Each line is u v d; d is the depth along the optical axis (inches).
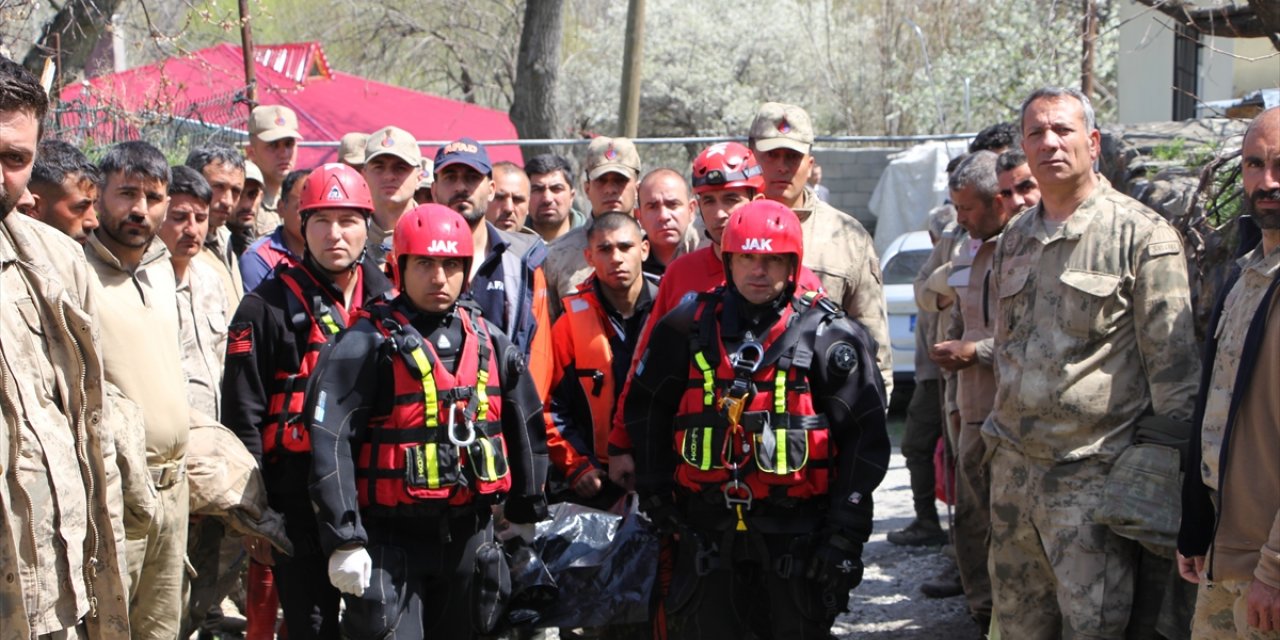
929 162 657.0
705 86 1099.9
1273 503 136.2
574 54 1102.4
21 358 125.2
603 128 1127.6
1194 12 244.1
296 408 179.6
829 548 162.6
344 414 161.6
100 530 134.6
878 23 1091.9
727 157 192.7
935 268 252.4
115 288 170.4
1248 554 137.9
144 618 168.9
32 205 168.4
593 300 210.2
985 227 212.2
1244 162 140.7
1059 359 171.6
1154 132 278.8
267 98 591.5
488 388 167.3
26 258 128.7
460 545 169.9
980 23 982.4
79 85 355.3
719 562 167.2
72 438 130.3
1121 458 168.9
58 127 328.8
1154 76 560.7
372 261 195.0
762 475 163.5
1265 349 136.0
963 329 225.5
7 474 121.6
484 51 1019.9
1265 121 138.5
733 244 163.3
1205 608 147.2
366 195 186.1
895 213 663.8
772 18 1146.7
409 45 1018.7
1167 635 171.2
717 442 164.9
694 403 167.8
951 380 234.5
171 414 166.6
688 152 884.0
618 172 246.2
